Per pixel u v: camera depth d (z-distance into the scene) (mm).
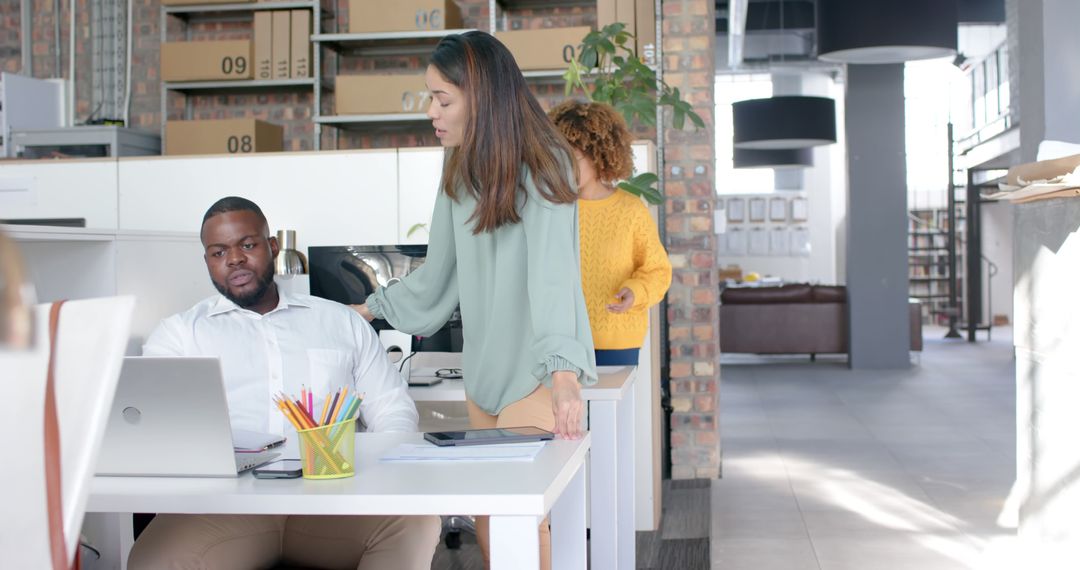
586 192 3438
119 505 1634
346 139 7516
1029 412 3475
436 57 2129
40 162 4344
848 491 4898
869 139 10484
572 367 2043
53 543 982
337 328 2488
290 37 7145
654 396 4336
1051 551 3234
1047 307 3262
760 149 12898
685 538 4117
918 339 11203
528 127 2129
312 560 2109
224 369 2404
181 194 4262
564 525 2162
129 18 7578
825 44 7734
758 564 3723
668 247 5363
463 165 2135
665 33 5363
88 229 2674
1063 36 4668
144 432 1739
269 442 2021
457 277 2465
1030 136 4887
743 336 11320
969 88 15820
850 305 10594
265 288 2453
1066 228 3053
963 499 4660
